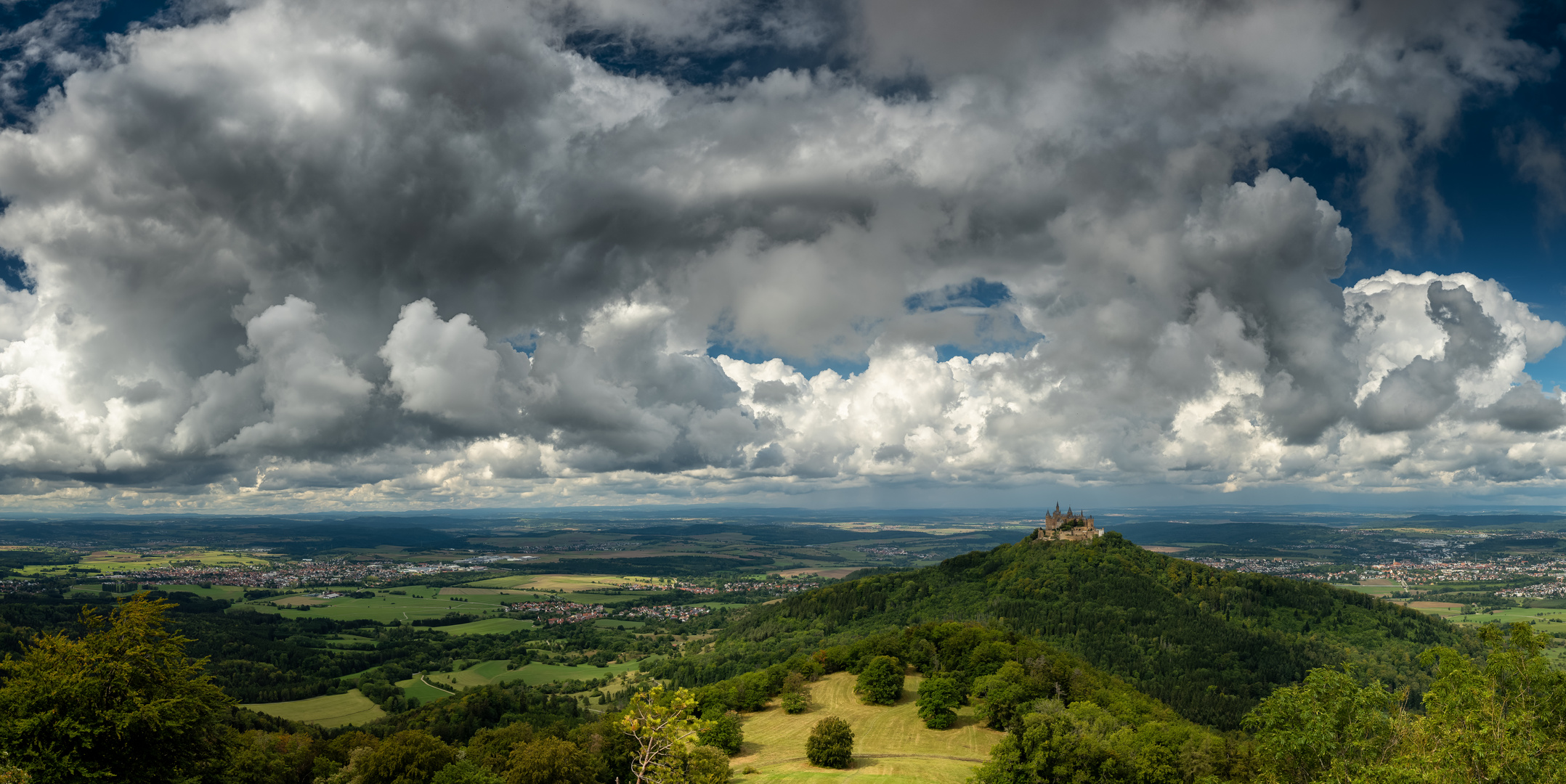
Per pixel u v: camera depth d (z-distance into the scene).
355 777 111.94
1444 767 55.62
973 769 124.69
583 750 122.75
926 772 122.69
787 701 162.50
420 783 106.38
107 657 64.69
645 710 50.59
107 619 68.75
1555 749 53.56
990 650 173.75
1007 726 146.50
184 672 71.12
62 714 62.28
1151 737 114.94
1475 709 57.38
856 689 171.12
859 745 140.25
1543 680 55.75
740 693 167.25
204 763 72.12
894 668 169.25
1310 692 68.62
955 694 153.12
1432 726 60.12
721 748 134.25
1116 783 107.94
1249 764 101.06
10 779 57.84
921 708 153.00
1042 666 162.50
